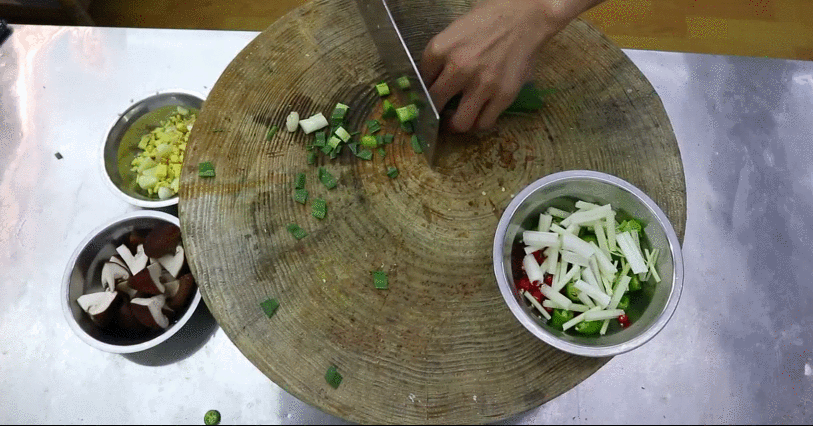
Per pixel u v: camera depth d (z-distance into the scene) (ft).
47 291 2.98
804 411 2.72
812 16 5.41
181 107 3.43
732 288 2.97
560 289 2.73
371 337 2.63
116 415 2.72
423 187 2.98
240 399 2.76
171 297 2.85
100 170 3.09
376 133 3.13
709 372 2.79
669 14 5.42
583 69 3.24
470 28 2.59
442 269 2.79
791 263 3.03
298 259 2.78
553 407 2.73
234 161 2.97
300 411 2.75
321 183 2.97
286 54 3.25
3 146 3.31
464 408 2.51
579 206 2.83
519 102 3.07
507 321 2.68
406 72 2.84
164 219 2.94
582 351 2.35
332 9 3.38
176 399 2.76
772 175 3.25
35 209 3.17
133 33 3.59
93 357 2.83
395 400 2.51
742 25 5.38
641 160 3.02
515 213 2.68
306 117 3.11
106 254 2.98
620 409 2.73
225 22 5.39
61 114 3.41
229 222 2.83
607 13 5.44
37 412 2.72
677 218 2.88
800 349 2.84
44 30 3.56
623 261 2.73
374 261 2.80
